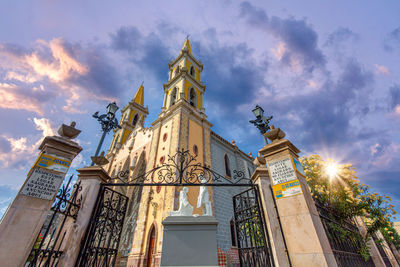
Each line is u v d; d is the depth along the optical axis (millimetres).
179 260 5109
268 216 5219
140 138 25156
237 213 6336
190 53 29062
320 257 3982
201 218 5910
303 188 4980
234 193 20359
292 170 5148
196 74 27406
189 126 19516
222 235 15539
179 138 17250
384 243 14305
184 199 7090
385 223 8367
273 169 5527
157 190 15586
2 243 3551
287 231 4680
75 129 5395
